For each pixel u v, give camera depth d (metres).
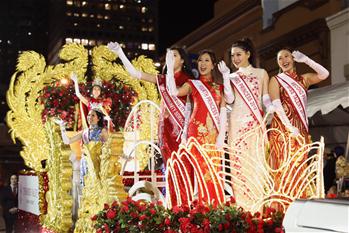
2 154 18.94
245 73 5.81
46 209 8.96
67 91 9.70
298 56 5.89
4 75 133.88
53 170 8.09
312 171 5.55
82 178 7.51
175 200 5.83
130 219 5.09
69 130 9.95
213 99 5.69
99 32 109.62
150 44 111.62
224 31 26.80
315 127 11.87
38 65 10.01
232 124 5.75
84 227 6.60
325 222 2.49
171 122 6.32
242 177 5.57
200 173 5.51
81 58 10.23
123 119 9.94
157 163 8.97
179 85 6.21
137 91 10.27
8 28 136.25
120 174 6.52
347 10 17.47
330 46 18.58
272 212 5.04
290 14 20.98
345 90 9.60
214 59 5.96
